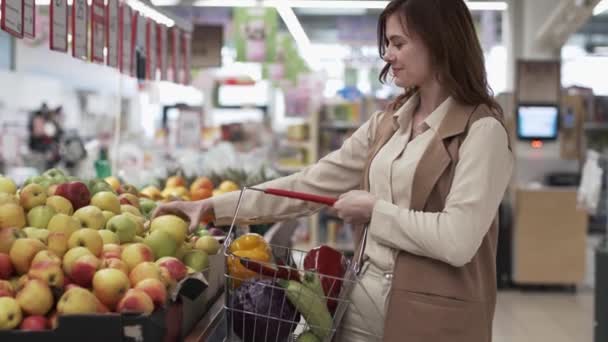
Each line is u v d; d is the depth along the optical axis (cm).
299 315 179
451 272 188
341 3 677
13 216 189
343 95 1195
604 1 649
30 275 162
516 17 821
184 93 1308
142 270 171
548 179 760
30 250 172
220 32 517
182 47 451
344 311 186
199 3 710
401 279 189
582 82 1528
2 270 171
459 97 194
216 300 225
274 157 1012
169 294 171
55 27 240
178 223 208
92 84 990
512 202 761
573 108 764
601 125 1258
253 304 173
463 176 185
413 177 193
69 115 926
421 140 197
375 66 1313
